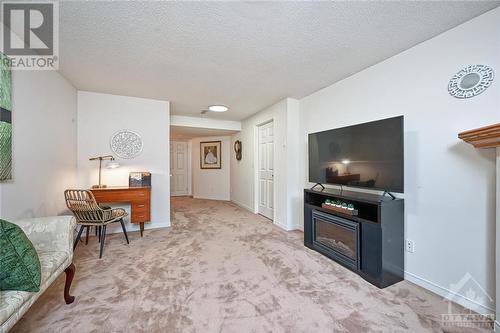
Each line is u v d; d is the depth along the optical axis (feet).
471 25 5.14
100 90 10.18
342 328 4.46
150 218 10.55
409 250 6.34
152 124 11.61
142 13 4.94
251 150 15.84
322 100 9.84
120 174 10.98
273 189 12.75
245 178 16.99
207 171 22.11
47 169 7.47
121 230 10.97
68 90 9.10
